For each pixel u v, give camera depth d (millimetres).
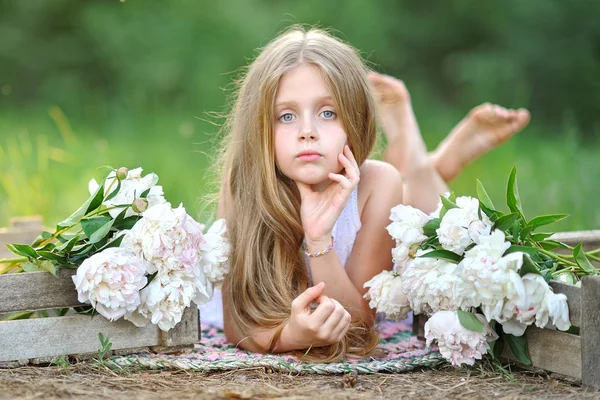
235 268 2092
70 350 1822
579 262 1816
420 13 9219
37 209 4125
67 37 8891
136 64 8703
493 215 1831
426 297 1841
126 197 1883
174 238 1793
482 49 9031
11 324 1774
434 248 1915
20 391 1560
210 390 1619
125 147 6598
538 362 1772
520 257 1647
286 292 2049
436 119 8375
